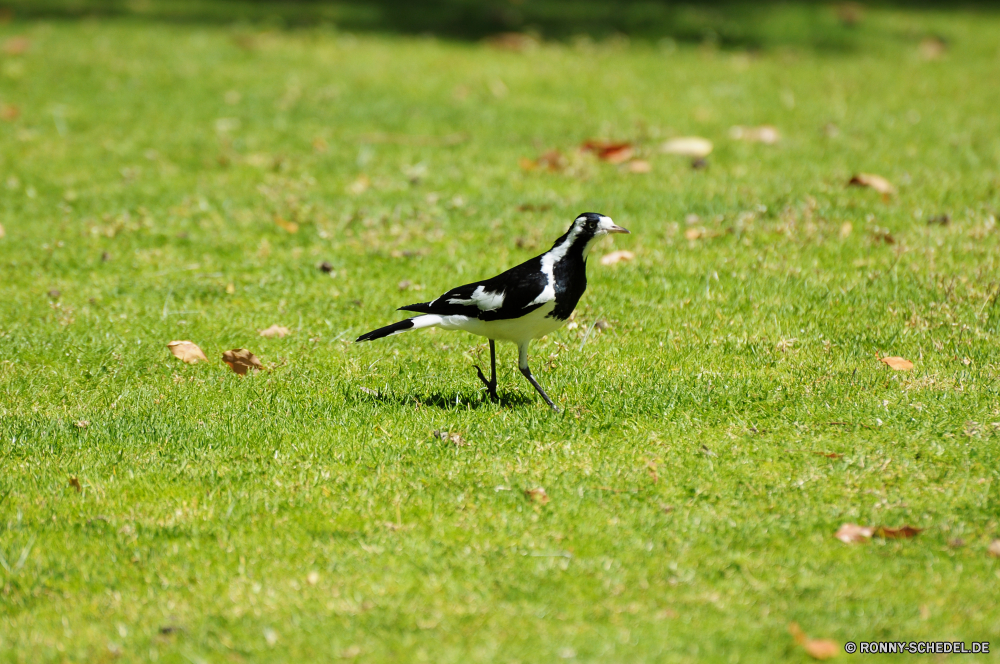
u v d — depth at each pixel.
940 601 7.05
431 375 11.01
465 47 26.28
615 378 10.72
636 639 6.72
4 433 9.63
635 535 8.00
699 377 10.58
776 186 16.06
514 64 24.25
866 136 18.66
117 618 7.10
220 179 16.78
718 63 24.84
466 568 7.60
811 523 8.09
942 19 30.14
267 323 12.27
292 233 14.77
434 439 9.54
